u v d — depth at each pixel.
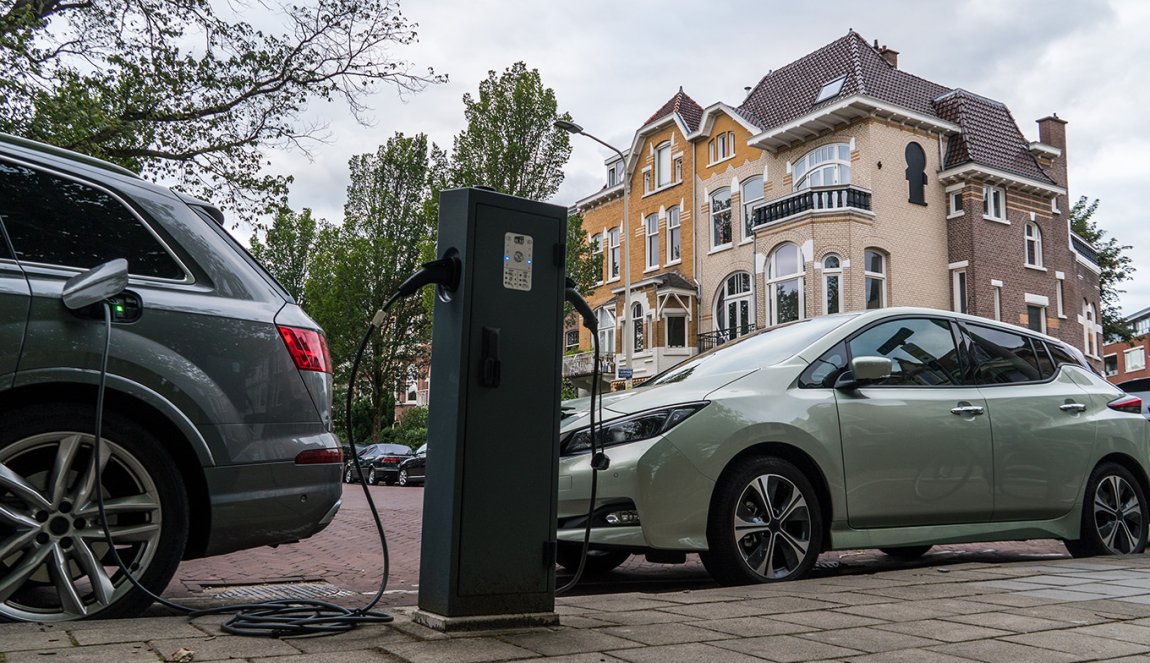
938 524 5.32
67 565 3.25
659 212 33.53
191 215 3.86
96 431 3.10
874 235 25.89
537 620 3.13
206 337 3.60
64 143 10.59
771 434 4.75
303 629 2.96
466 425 3.08
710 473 4.56
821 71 28.84
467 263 3.12
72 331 3.29
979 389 5.70
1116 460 6.29
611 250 36.34
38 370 3.20
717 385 4.93
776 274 27.34
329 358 4.10
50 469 3.30
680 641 2.95
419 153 41.94
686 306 31.28
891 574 4.79
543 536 3.21
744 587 4.28
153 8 11.73
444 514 3.08
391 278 40.47
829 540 4.94
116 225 3.61
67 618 3.21
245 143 12.71
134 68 11.77
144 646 2.67
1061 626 3.29
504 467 3.14
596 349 3.42
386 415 48.25
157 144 12.28
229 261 3.86
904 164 26.91
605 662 2.62
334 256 42.12
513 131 26.17
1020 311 27.97
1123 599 3.90
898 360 5.47
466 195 3.15
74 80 10.99
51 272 3.37
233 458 3.58
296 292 49.28
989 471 5.46
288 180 13.20
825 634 3.11
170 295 3.58
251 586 5.19
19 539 3.16
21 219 3.40
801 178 27.59
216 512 3.54
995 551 7.45
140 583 3.35
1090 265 34.91
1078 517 5.90
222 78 12.43
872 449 5.05
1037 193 29.23
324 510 3.84
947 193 27.83
